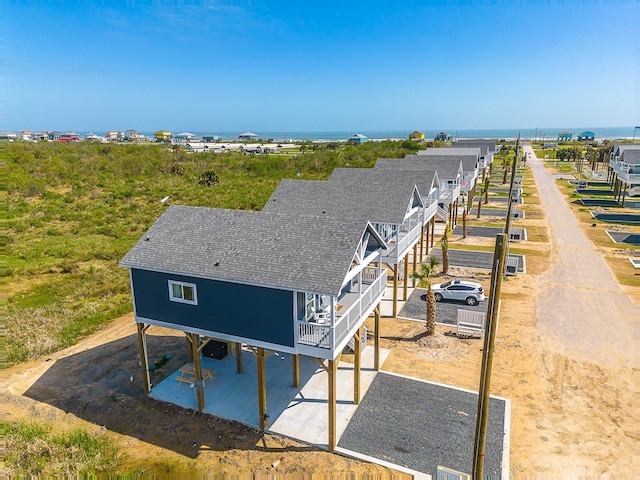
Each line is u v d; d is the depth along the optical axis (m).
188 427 15.28
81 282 29.78
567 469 12.84
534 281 28.97
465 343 20.77
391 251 23.16
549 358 19.09
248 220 16.73
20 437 13.90
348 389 17.17
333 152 102.12
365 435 14.50
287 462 13.49
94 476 12.70
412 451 13.74
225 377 18.33
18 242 37.22
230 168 83.62
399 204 23.84
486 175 71.94
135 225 42.75
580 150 115.81
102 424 15.56
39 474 12.69
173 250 16.08
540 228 43.91
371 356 19.64
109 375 18.78
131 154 90.50
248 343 14.66
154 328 23.44
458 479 10.99
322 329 14.03
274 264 14.23
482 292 25.30
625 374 17.81
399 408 15.88
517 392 16.69
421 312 24.50
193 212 17.92
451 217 43.62
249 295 14.18
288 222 16.11
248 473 13.08
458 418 15.23
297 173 79.31
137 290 16.25
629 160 52.91
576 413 15.40
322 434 14.63
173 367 19.31
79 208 48.97
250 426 15.20
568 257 34.19
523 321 22.86
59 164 70.44
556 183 73.94
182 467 13.39
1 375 18.88
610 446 13.78
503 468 12.86
